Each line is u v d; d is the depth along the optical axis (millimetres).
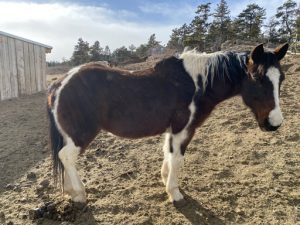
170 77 3693
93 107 3561
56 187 4125
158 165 4793
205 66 3693
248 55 3723
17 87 10125
